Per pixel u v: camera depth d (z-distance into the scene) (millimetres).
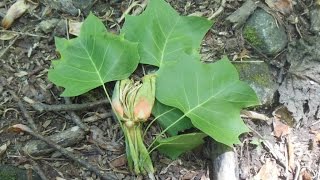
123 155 384
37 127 388
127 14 431
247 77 412
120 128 392
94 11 436
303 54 425
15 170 366
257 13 435
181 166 384
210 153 384
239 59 424
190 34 409
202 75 379
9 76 406
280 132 403
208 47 429
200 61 391
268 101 408
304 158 396
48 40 421
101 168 378
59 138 380
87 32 393
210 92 377
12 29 425
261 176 385
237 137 367
